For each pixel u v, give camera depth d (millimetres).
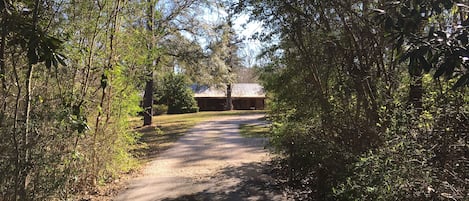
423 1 2500
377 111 4367
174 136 15625
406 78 4250
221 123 22641
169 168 8859
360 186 3328
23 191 4223
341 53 5371
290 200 5930
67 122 4852
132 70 7379
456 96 3275
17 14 3373
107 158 7168
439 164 2863
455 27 2654
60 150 5230
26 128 4309
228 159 9867
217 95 42812
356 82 4980
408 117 3154
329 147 4855
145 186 7172
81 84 6129
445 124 3061
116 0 6430
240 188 6828
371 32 4746
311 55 5863
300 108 6703
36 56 3225
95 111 6746
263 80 8688
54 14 4656
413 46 2414
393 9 2635
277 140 7629
